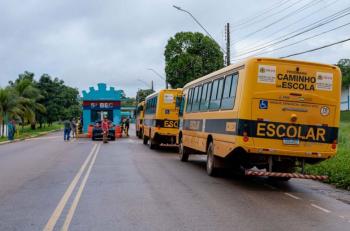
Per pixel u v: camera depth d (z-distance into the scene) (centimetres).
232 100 1416
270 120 1316
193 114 1970
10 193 1216
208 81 1764
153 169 1802
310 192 1320
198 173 1708
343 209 1062
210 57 4534
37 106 6291
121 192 1227
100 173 1645
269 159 1346
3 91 5019
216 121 1574
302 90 1332
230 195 1215
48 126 8556
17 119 5503
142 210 993
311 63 1340
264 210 1019
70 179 1488
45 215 939
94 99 4778
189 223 877
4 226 846
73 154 2517
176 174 1656
